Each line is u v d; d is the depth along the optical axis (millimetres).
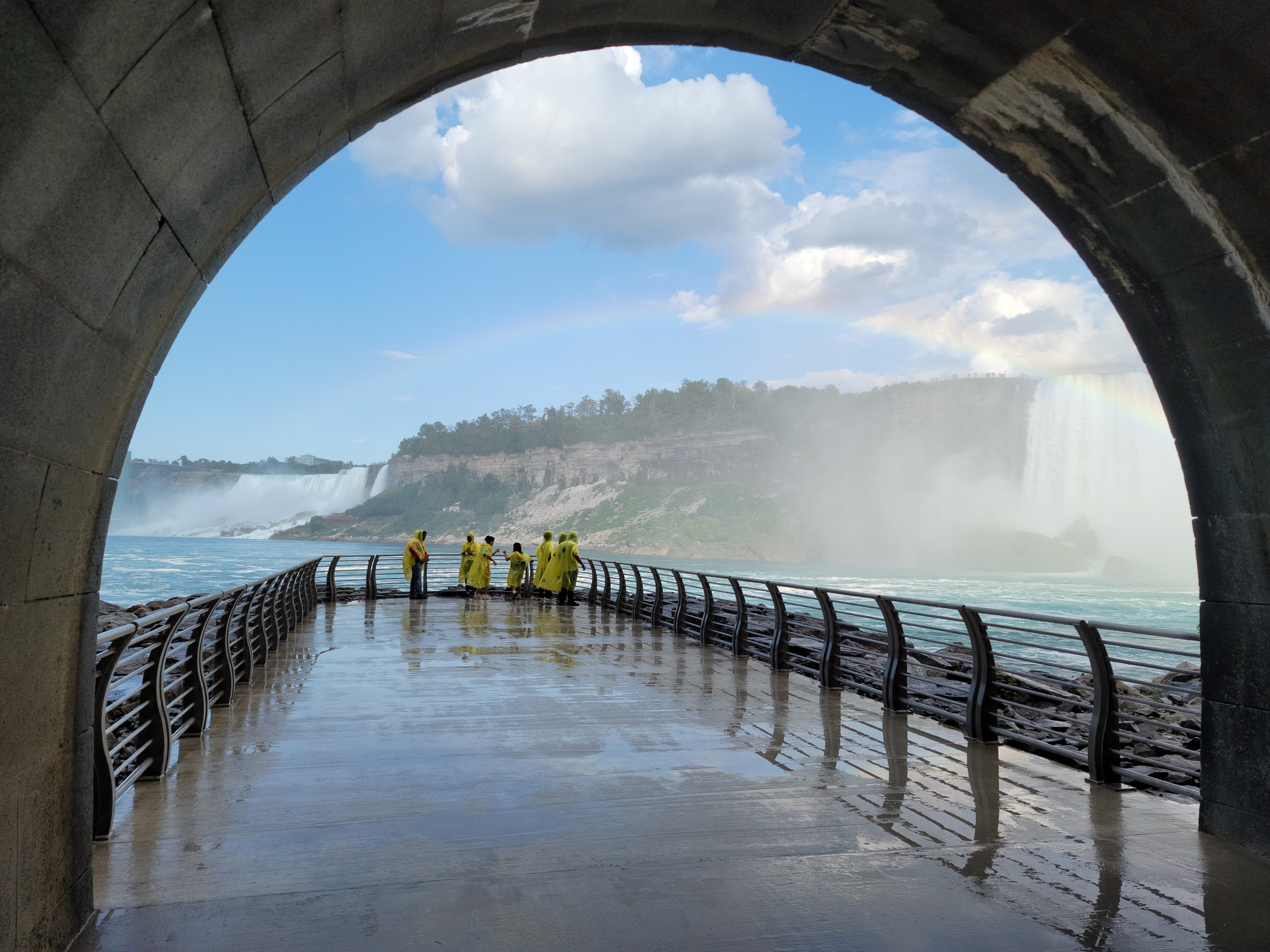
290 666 10414
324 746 6445
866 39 4676
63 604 2947
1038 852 4324
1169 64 3861
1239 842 4453
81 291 2371
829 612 9258
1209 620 4715
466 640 13383
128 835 4488
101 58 1938
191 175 2693
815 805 5066
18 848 2643
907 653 7844
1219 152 4043
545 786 5445
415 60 3727
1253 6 3404
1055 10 3908
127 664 8117
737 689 9148
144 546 188875
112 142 2170
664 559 188000
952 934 3412
